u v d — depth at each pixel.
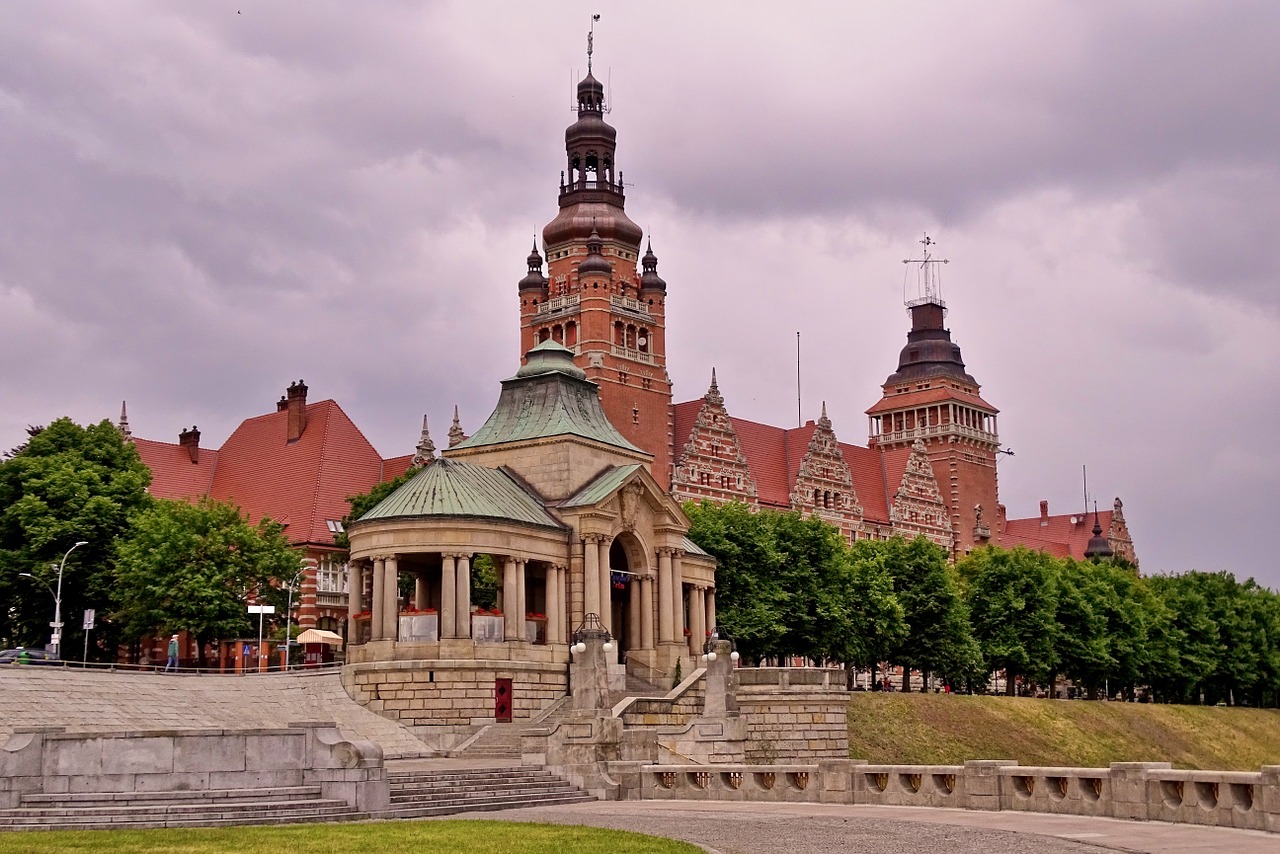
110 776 47.62
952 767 51.06
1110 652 152.88
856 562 129.25
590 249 158.75
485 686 81.94
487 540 84.31
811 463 175.12
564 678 87.62
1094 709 134.50
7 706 65.31
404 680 81.06
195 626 100.44
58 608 95.06
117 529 105.19
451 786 56.31
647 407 157.88
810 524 126.38
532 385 99.50
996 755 112.62
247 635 109.12
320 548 130.25
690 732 78.25
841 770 55.12
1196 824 42.12
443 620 82.62
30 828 43.25
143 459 138.00
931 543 137.88
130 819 44.41
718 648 79.44
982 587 145.00
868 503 188.00
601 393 153.12
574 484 94.00
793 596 122.06
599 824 46.47
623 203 168.38
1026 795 48.91
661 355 161.12
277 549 108.81
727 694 78.88
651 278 163.12
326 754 49.34
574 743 62.97
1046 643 143.00
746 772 58.34
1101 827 41.91
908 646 135.12
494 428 98.94
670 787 61.06
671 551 98.25
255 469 140.50
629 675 95.44
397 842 38.53
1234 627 175.25
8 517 102.81
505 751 76.19
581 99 168.38
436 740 78.69
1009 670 145.38
